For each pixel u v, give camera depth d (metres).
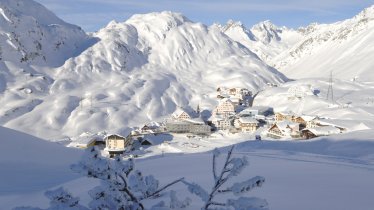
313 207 8.50
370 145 49.00
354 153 47.34
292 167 18.03
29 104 166.38
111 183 5.17
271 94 181.12
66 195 5.12
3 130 31.02
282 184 11.93
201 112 173.50
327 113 123.25
